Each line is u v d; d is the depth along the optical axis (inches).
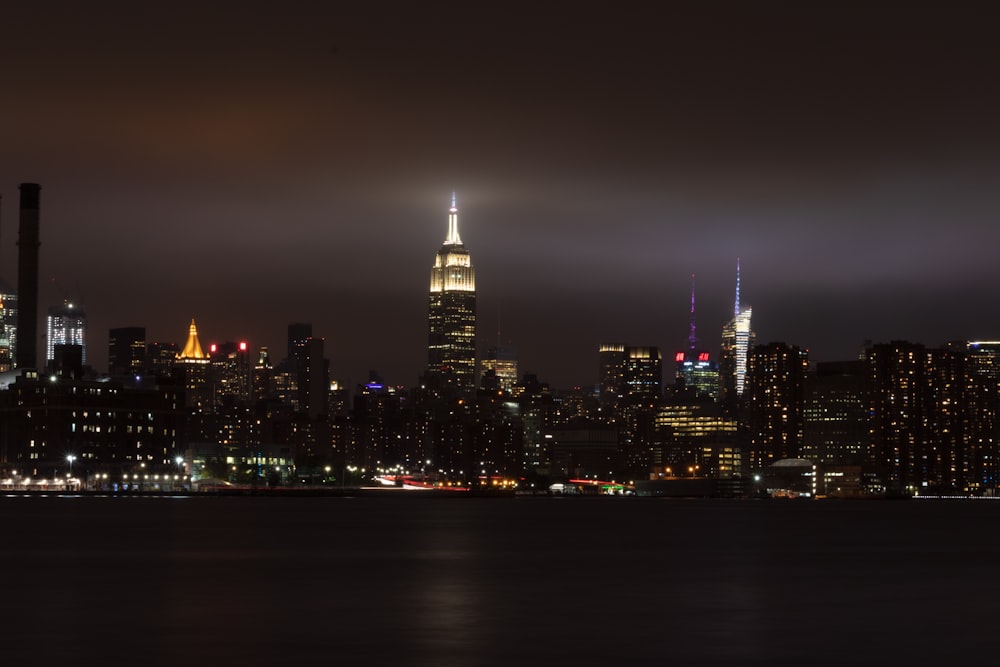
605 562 5664.4
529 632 3097.9
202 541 7288.4
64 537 7682.1
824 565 5551.2
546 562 5634.8
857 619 3395.7
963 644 2920.8
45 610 3553.2
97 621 3294.8
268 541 7347.4
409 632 3085.6
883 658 2721.5
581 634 3063.5
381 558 5851.4
